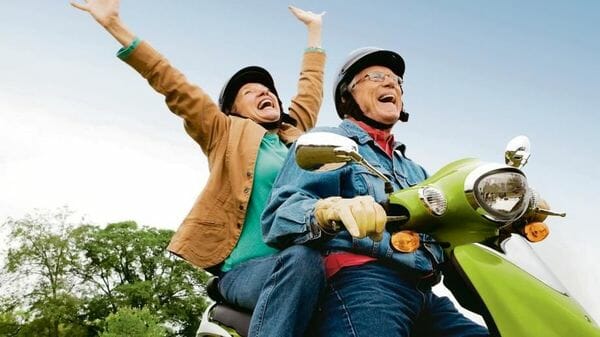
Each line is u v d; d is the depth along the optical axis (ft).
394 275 7.00
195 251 9.33
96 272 121.80
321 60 14.02
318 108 13.65
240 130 10.31
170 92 10.47
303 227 6.27
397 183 8.07
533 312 5.54
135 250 123.54
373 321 6.61
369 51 8.75
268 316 6.61
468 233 6.02
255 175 9.70
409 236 5.75
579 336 5.42
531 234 6.51
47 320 113.39
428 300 7.26
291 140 11.33
